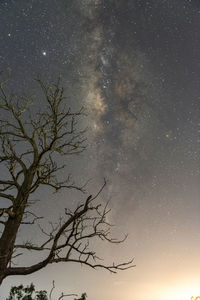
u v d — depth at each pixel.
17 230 5.16
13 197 5.40
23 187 5.48
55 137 5.67
